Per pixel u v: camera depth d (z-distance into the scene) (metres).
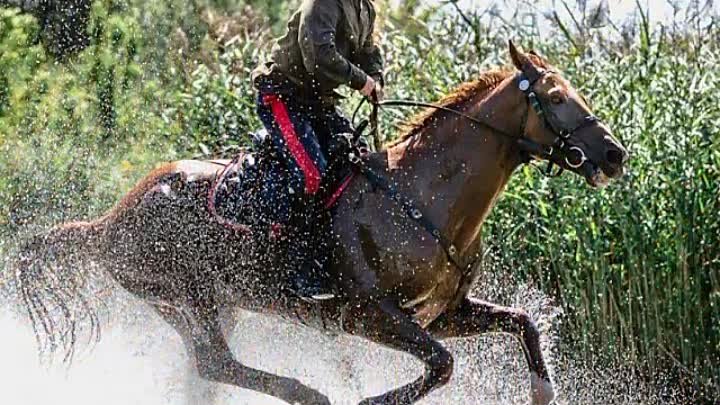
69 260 10.91
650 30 13.91
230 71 16.42
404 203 9.86
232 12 21.30
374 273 9.84
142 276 10.73
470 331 10.20
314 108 10.19
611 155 9.56
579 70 14.07
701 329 13.48
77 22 20.16
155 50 19.20
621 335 13.61
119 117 17.53
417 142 10.03
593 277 13.55
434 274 9.81
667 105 13.48
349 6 9.95
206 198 10.47
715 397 13.46
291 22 10.05
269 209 10.12
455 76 14.28
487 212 9.96
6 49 17.88
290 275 10.11
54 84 18.02
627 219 13.46
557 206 13.69
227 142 15.23
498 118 9.84
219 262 10.46
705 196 13.40
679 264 13.36
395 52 14.82
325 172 10.01
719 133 13.38
